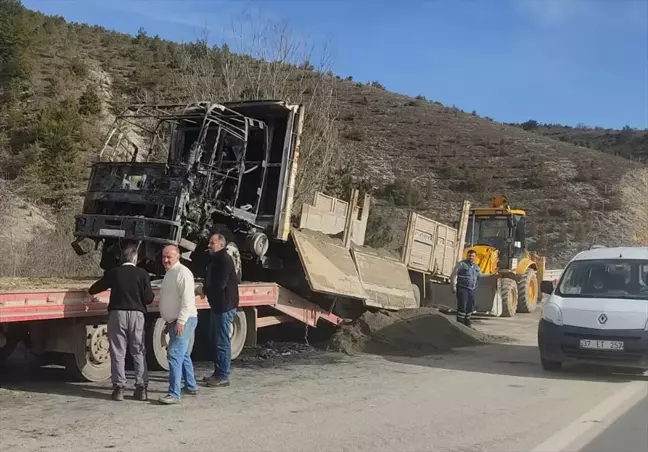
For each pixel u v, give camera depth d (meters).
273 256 12.40
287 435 6.38
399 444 6.18
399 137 59.31
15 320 7.39
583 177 52.19
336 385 8.95
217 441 6.12
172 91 34.00
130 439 6.11
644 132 97.31
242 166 11.29
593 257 11.06
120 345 7.68
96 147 28.12
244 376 9.51
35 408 7.23
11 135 27.31
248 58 21.89
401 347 12.28
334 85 23.17
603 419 7.33
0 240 16.55
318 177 20.48
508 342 13.85
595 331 9.57
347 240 14.02
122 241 10.04
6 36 33.84
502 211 20.70
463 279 15.39
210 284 8.60
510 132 68.12
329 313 12.87
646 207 48.50
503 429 6.81
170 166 10.21
